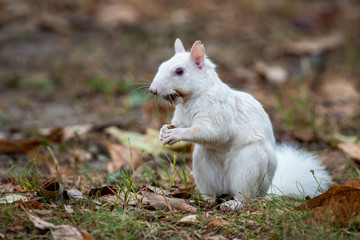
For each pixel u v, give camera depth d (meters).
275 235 5.64
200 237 5.73
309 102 13.69
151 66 16.02
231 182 7.30
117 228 5.80
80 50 17.27
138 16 20.00
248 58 16.72
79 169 9.19
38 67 16.20
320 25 19.36
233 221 6.15
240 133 7.14
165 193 7.20
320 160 9.21
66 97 14.55
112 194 7.02
